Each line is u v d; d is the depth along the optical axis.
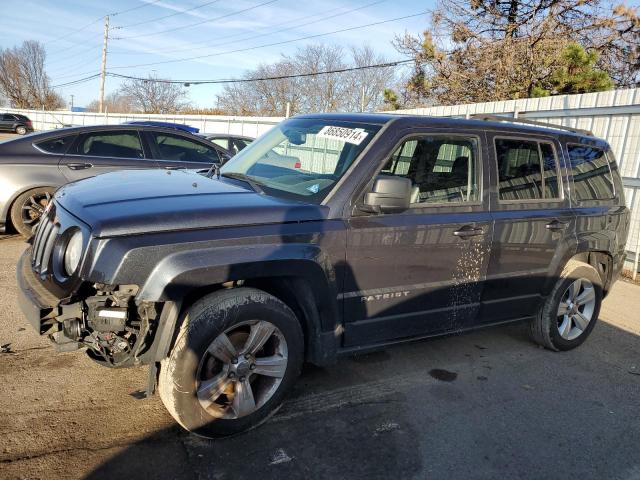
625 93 7.86
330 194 3.29
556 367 4.48
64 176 6.70
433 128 3.70
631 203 7.89
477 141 3.93
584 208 4.65
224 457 2.89
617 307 6.39
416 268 3.58
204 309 2.82
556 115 9.02
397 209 3.31
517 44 18.05
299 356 3.22
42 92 73.12
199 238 2.80
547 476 2.98
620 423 3.61
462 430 3.37
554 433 3.42
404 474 2.88
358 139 3.54
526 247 4.17
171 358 2.80
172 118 24.38
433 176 3.72
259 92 49.00
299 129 4.07
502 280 4.10
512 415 3.61
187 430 2.93
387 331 3.61
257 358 3.11
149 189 3.24
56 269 2.87
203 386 2.89
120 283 2.61
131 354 2.82
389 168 3.51
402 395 3.76
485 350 4.73
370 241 3.33
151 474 2.70
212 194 3.22
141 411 3.26
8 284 5.30
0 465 2.65
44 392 3.38
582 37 19.12
